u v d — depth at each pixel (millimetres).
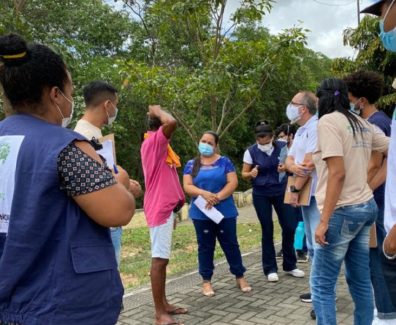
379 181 3209
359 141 2857
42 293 1624
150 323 3992
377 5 1991
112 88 3334
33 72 1707
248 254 6445
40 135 1674
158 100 7988
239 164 22703
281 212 5105
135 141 16422
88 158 1684
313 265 2953
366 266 2941
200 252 4730
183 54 15484
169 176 3973
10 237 1615
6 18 6141
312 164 3654
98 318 1674
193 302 4480
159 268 3926
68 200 1666
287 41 7430
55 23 14602
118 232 3490
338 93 2928
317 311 2904
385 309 2496
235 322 3920
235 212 4742
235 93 8273
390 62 11516
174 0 7621
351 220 2803
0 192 1670
